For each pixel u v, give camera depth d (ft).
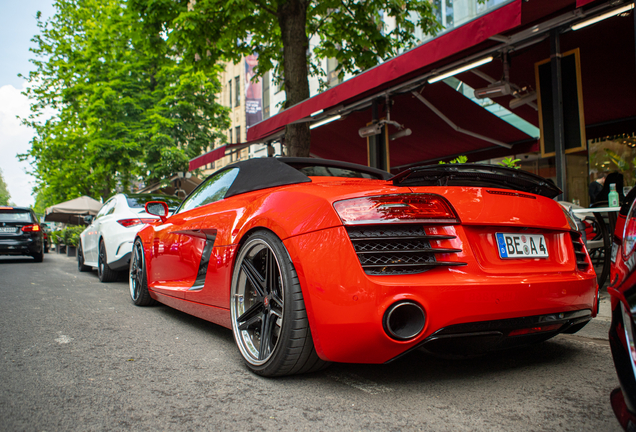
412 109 30.30
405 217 5.73
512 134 35.65
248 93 80.33
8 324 10.71
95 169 61.41
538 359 7.67
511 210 6.36
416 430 4.96
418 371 7.07
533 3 13.64
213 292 8.40
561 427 5.00
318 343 5.89
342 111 25.53
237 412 5.49
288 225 6.37
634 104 29.30
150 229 13.05
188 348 8.52
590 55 23.36
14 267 31.58
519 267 6.22
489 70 25.45
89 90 57.31
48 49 68.85
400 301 5.30
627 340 3.76
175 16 27.07
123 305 13.60
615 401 3.89
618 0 14.82
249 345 7.24
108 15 56.44
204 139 59.77
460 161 15.84
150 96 58.39
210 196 10.28
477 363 7.49
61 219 67.87
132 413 5.46
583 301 6.53
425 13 32.94
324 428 5.03
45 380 6.67
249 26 28.60
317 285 5.82
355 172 10.11
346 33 33.01
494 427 5.01
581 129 16.37
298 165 9.48
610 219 13.15
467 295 5.45
